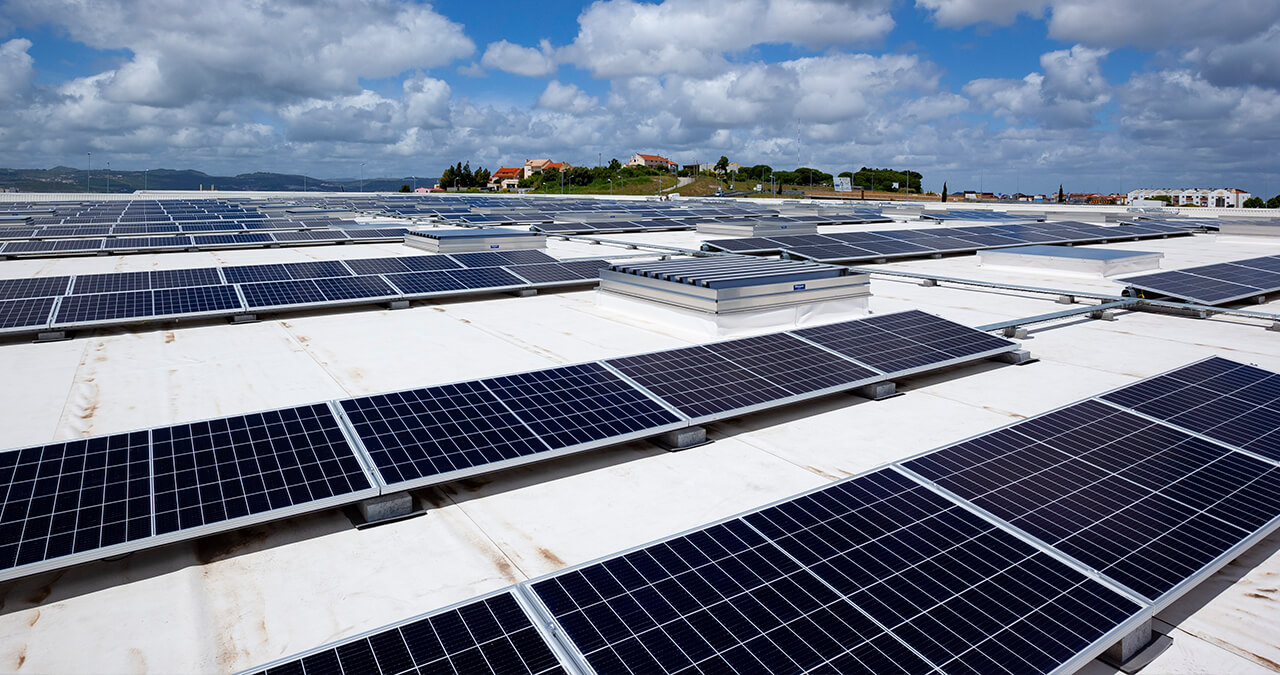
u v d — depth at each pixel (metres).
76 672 5.92
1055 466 8.62
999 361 14.92
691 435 10.54
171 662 6.05
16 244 32.38
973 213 65.44
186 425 9.21
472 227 46.72
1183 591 6.45
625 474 9.65
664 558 6.79
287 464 8.45
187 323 18.12
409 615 6.70
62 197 111.00
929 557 6.79
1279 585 7.22
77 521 7.13
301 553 7.73
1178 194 197.62
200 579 7.24
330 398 12.58
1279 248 36.41
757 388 11.61
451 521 8.42
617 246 35.66
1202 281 21.48
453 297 21.94
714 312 16.69
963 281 24.00
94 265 28.38
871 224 53.78
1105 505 7.77
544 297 22.06
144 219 51.16
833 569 6.60
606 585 6.40
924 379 13.71
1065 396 12.70
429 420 9.79
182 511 7.42
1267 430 9.79
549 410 10.33
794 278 17.88
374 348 15.88
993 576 6.52
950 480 8.27
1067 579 6.50
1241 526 7.44
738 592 6.28
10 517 7.13
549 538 8.06
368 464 8.55
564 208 67.50
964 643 5.70
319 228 41.00
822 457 10.21
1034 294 22.52
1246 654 6.23
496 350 15.73
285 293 19.70
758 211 61.81
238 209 70.75
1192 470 8.58
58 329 16.09
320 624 6.57
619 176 191.75
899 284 25.06
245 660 6.09
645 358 12.68
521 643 5.68
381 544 7.91
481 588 7.13
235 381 13.50
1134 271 26.48
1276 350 15.68
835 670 5.40
